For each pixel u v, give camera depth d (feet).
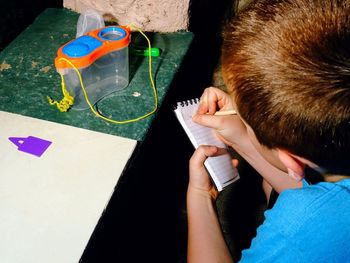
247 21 1.86
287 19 1.71
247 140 3.00
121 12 4.01
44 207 2.42
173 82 3.62
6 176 2.58
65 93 3.03
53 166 2.67
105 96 3.29
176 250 4.20
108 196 2.51
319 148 1.78
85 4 4.16
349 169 1.92
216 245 2.66
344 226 1.82
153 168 4.44
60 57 2.76
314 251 1.85
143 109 3.21
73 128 2.96
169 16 4.00
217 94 3.16
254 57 1.76
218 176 2.92
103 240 3.06
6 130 2.90
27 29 4.00
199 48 5.10
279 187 3.21
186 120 3.14
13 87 3.30
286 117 1.73
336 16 1.62
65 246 2.23
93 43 2.86
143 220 4.39
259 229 2.14
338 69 1.57
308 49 1.62
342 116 1.62
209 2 4.74
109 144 2.86
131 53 3.77
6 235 2.26
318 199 1.88
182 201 4.65
